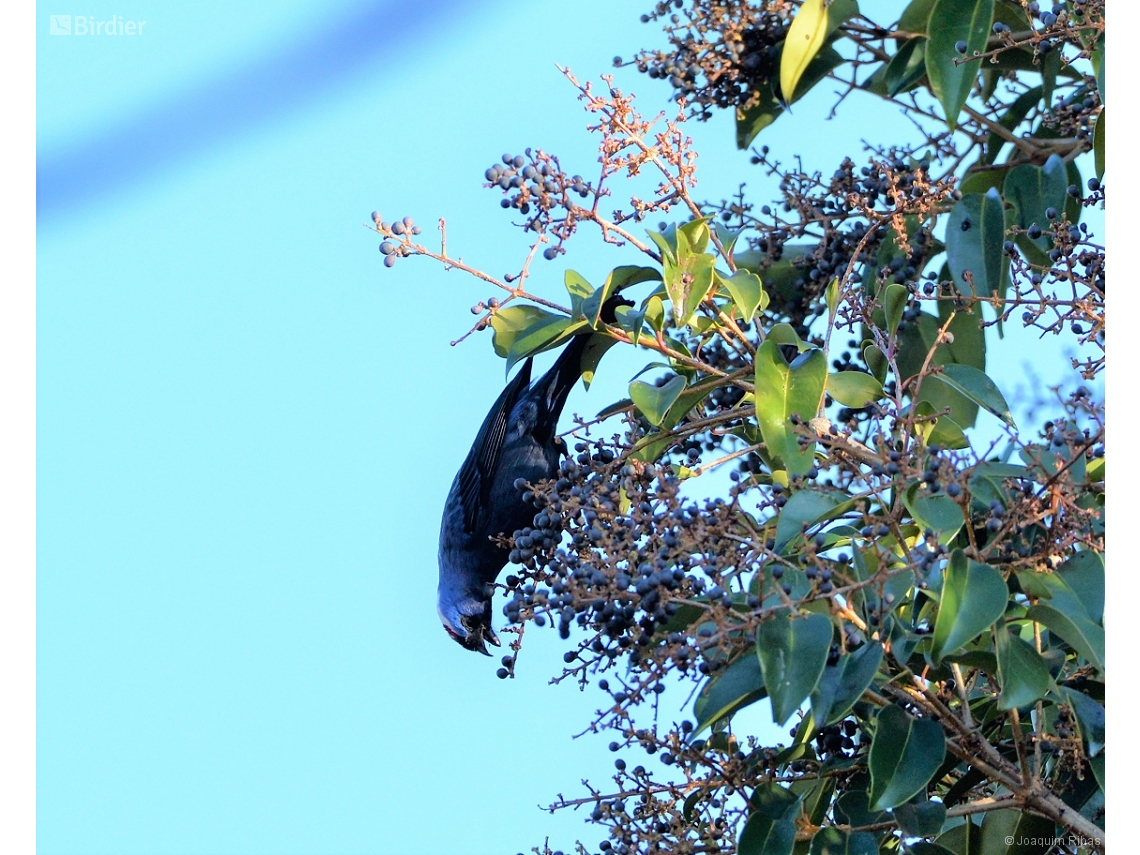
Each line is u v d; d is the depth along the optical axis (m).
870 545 6.08
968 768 6.55
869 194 7.92
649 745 6.16
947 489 5.45
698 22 7.88
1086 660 6.20
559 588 6.16
